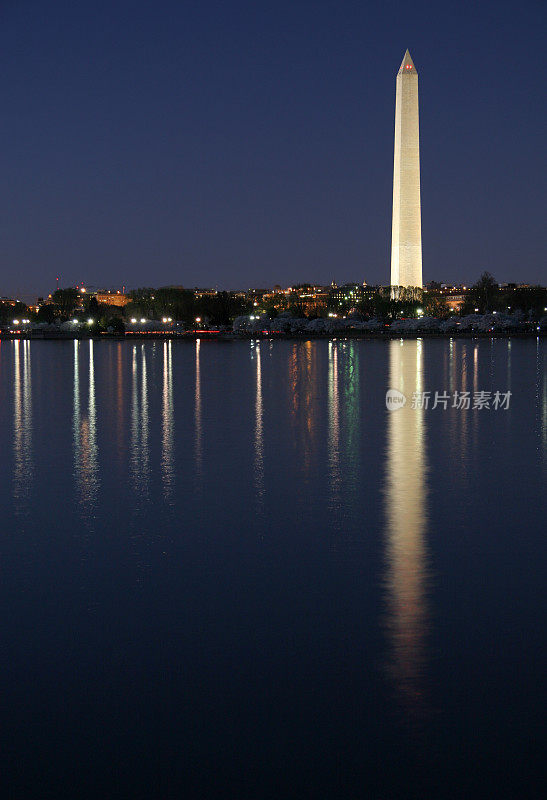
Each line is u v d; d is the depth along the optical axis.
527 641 11.02
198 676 10.07
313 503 19.27
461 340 163.00
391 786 7.93
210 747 8.56
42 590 13.13
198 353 106.50
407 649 10.79
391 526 17.09
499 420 35.19
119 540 16.08
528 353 101.56
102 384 55.19
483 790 7.86
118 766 8.27
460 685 9.80
